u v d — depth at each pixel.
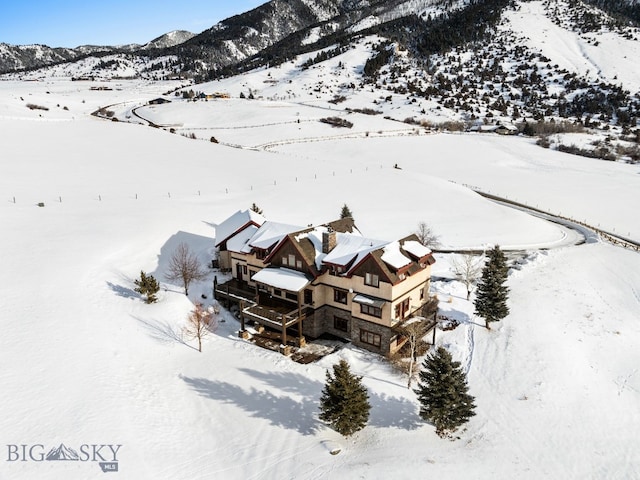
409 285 34.16
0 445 21.80
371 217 64.25
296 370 30.97
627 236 67.62
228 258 44.50
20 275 39.03
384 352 33.06
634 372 32.19
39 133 107.94
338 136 146.50
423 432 25.81
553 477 23.08
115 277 41.22
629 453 25.06
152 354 31.78
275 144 133.62
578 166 118.50
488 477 22.55
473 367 31.92
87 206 60.16
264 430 25.48
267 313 34.25
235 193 71.88
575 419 27.33
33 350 29.38
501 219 67.19
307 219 61.25
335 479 21.72
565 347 34.03
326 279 35.19
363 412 24.50
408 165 117.31
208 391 28.55
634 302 42.84
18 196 63.31
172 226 53.31
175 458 22.97
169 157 95.44
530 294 42.22
